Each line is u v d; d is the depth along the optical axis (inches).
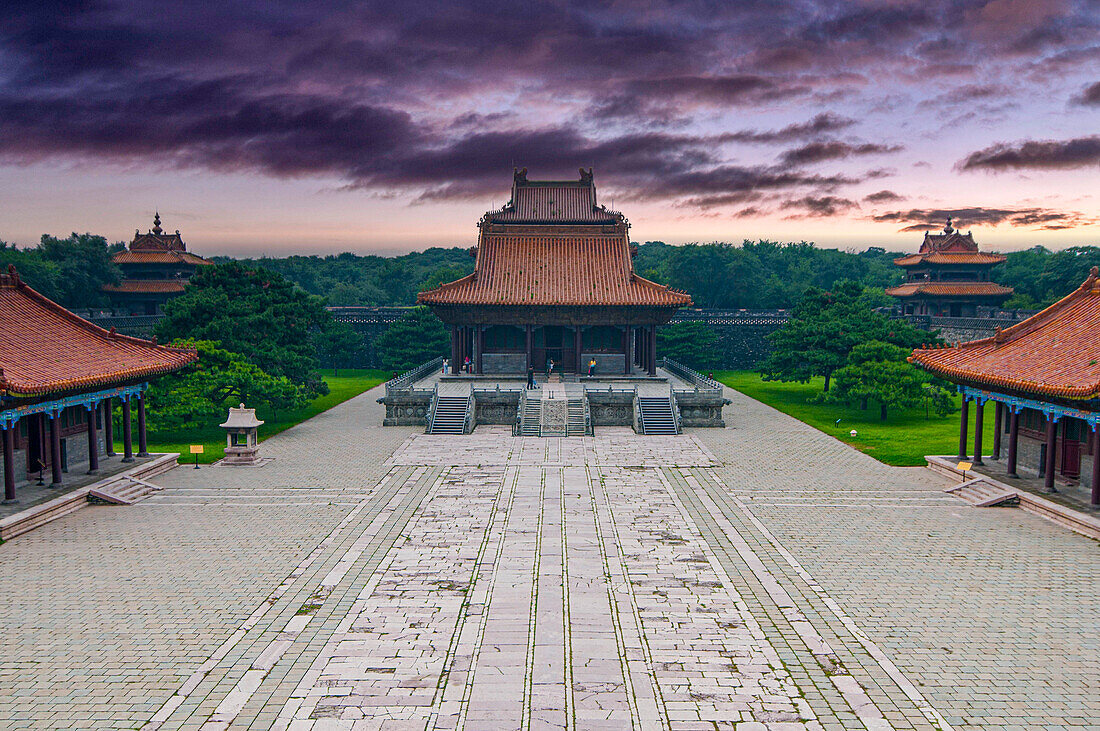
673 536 1451.8
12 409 1568.7
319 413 3038.9
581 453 2217.0
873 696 875.4
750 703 860.6
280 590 1181.7
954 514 1600.6
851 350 3132.4
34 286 4436.5
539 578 1233.4
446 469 2014.0
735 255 6934.1
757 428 2677.2
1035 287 5930.1
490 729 805.2
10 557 1331.2
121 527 1510.8
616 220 3314.5
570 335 3284.9
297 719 823.7
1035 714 837.2
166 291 4702.3
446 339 4291.3
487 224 3294.8
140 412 2058.3
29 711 838.5
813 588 1195.3
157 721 820.6
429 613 1097.4
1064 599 1149.1
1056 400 1631.4
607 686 896.3
